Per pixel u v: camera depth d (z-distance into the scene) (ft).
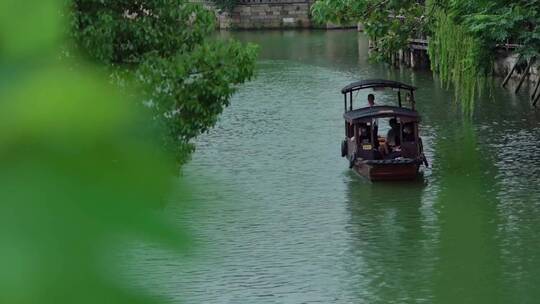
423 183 121.29
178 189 5.74
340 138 152.76
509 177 122.83
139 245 5.00
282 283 84.84
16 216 4.71
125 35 68.39
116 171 4.98
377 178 121.49
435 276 87.61
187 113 67.92
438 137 152.05
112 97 5.17
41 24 4.99
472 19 127.65
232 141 150.71
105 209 4.87
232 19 410.72
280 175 126.31
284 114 178.19
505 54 210.79
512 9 126.52
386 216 106.93
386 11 118.52
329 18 118.01
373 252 93.97
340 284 85.56
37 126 4.87
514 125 159.53
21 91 4.90
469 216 105.50
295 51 313.32
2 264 4.64
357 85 144.46
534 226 100.94
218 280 83.20
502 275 86.74
